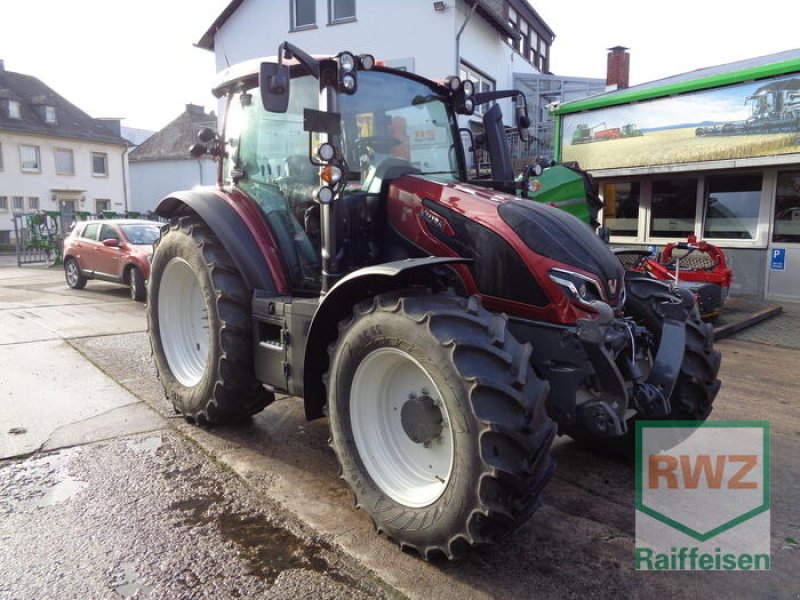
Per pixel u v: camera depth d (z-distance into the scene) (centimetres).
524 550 274
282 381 347
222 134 439
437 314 244
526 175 409
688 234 1023
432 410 263
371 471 281
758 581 253
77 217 2283
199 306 438
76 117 3738
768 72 856
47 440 393
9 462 361
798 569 262
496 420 228
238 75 400
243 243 376
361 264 334
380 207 339
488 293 293
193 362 433
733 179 965
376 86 357
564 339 270
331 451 380
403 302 255
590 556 270
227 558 266
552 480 347
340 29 1548
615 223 1111
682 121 956
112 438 397
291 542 279
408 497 267
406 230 325
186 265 421
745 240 962
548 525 296
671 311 344
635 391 296
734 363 606
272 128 384
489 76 1684
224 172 443
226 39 1712
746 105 888
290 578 252
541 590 245
